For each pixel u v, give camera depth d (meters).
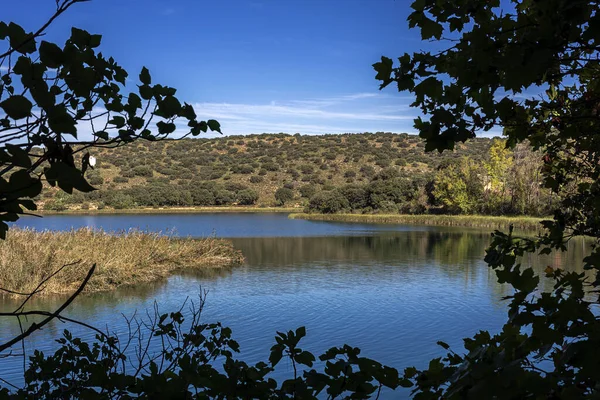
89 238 19.53
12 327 9.84
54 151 1.08
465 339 1.55
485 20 1.35
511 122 1.72
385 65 1.41
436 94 1.34
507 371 1.23
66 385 2.70
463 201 44.75
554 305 1.35
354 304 12.29
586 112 1.92
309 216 51.31
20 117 1.00
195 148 91.38
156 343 7.81
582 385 1.23
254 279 16.30
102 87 1.45
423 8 1.36
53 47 1.11
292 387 1.86
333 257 21.61
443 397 1.36
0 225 1.04
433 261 19.91
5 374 6.84
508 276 1.40
